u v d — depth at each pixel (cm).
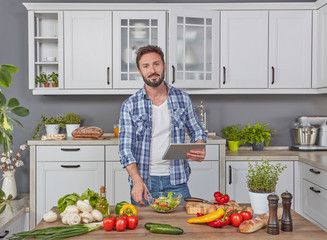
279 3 359
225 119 405
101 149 342
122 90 366
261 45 364
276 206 144
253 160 345
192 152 194
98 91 366
